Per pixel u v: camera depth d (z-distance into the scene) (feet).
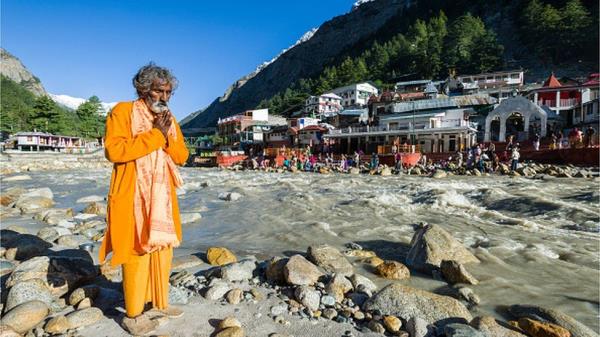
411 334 8.07
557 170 73.97
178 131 8.68
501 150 107.65
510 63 307.58
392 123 146.61
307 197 33.96
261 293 10.28
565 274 13.32
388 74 351.67
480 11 436.76
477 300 10.68
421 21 447.42
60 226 20.68
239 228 21.72
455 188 44.83
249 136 241.35
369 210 27.35
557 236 19.61
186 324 8.22
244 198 35.58
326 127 184.55
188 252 16.03
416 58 334.44
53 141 225.35
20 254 13.35
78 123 307.99
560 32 286.66
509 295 11.22
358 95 279.49
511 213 29.01
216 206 31.04
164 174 8.08
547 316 9.19
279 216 25.43
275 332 8.04
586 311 10.20
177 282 11.12
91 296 9.35
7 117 264.52
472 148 91.97
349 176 87.35
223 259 13.69
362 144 147.43
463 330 7.69
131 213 7.63
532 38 315.17
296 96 334.65
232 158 174.09
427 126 133.18
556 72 274.57
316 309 9.32
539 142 104.94
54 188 51.37
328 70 422.82
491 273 13.17
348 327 8.42
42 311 8.20
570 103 145.07
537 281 12.54
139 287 7.95
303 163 126.21
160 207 7.80
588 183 52.80
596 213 25.67
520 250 16.40
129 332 7.68
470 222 23.21
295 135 192.03
